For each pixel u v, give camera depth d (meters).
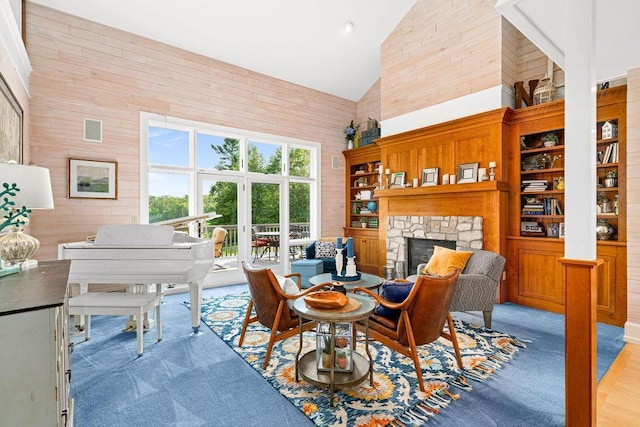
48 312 1.07
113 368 2.49
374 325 2.45
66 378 1.59
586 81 1.75
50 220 3.89
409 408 1.97
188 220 4.10
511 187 4.23
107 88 4.26
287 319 2.53
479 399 2.06
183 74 4.87
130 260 2.97
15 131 3.03
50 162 3.89
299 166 6.40
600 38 2.63
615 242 3.40
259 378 2.34
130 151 4.42
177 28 4.53
